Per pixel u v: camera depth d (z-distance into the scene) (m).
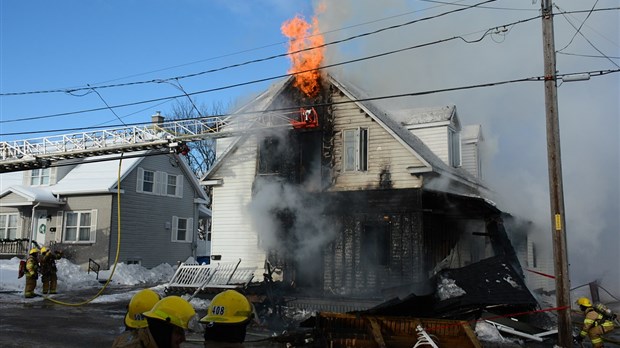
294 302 13.59
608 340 10.24
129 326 2.94
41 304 15.41
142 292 3.05
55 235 26.45
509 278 11.02
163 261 28.66
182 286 15.56
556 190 9.95
